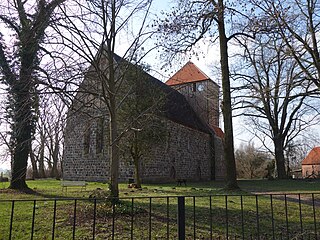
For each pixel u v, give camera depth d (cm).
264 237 625
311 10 1405
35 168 3041
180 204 417
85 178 2428
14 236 595
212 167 3544
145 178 2250
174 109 2884
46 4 783
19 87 774
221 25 1496
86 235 604
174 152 2719
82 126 1016
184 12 1251
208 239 594
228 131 1430
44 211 816
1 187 1447
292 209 948
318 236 632
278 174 3152
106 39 879
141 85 1399
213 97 2212
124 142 1670
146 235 613
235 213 852
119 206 805
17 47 818
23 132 812
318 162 5725
